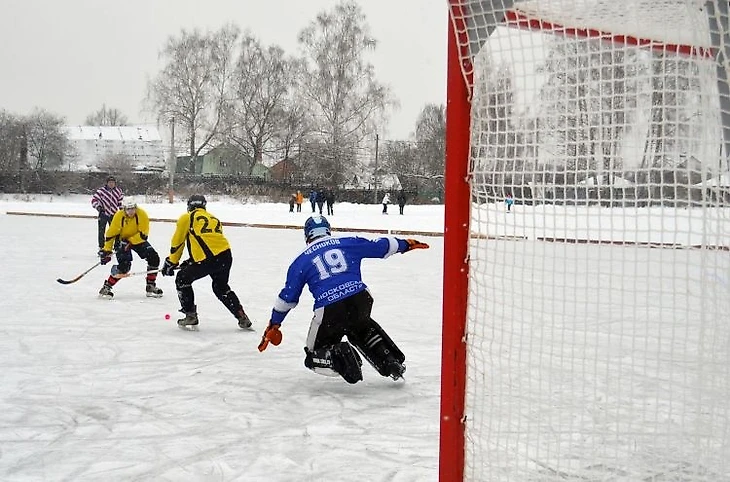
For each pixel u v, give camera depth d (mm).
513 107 2625
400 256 14141
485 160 2668
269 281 10047
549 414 2934
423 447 3564
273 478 3172
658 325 2715
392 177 46906
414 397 4480
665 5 2434
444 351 2719
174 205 35562
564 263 2721
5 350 5633
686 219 2496
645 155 2520
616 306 2719
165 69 50750
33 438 3688
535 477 2863
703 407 2744
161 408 4223
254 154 49875
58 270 10898
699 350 2559
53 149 48969
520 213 2691
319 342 4613
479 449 2752
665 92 2484
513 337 2820
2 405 4230
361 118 47062
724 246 2449
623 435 3113
